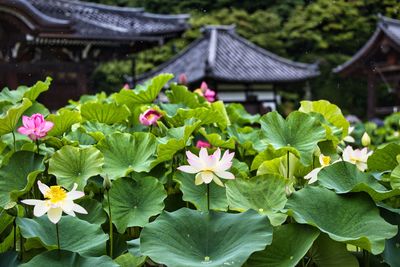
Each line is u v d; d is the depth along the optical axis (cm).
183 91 270
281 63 2019
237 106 346
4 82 1524
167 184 196
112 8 1836
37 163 182
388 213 164
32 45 1529
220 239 144
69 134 222
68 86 1582
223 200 180
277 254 146
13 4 1402
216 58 1962
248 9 2922
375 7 2512
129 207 176
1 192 176
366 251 154
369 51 2091
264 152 207
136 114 258
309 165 196
